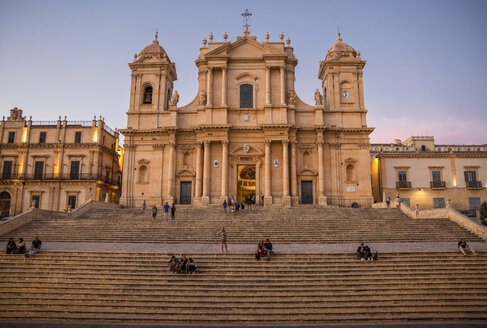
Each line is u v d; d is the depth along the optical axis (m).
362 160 43.00
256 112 43.72
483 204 39.62
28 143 48.72
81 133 49.16
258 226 28.45
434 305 16.41
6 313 16.41
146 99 46.22
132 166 43.81
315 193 42.31
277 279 18.17
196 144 43.50
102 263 19.94
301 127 43.03
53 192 47.44
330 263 19.78
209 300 16.75
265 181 41.59
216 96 44.12
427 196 45.34
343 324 15.16
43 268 19.59
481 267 19.45
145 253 20.81
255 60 44.72
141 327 14.87
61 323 15.46
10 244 21.62
